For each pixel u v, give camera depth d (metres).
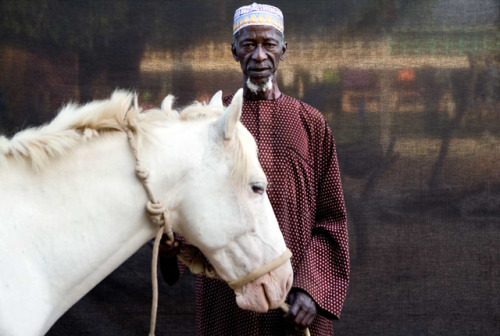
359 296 3.15
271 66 2.39
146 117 1.81
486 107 3.15
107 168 1.71
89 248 1.68
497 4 3.15
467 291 3.14
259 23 2.37
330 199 2.45
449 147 3.15
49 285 1.65
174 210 1.78
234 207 1.78
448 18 3.16
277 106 2.42
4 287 1.57
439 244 3.15
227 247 1.80
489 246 3.14
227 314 2.31
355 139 3.17
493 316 3.13
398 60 3.17
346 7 3.18
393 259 3.15
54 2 3.14
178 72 3.19
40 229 1.63
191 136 1.79
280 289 1.86
